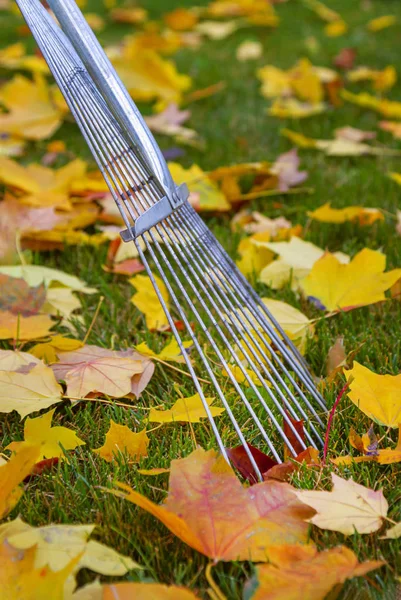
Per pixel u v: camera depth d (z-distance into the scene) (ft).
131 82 7.06
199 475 3.67
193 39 9.32
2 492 3.64
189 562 3.64
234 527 3.59
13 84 6.59
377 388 4.04
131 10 10.57
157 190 4.12
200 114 7.18
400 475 3.94
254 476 3.84
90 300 4.99
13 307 4.68
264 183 5.74
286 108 6.99
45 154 6.41
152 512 3.57
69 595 3.46
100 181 5.75
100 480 3.94
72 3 4.18
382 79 7.36
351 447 4.04
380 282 4.61
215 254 4.22
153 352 4.42
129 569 3.55
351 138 6.34
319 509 3.63
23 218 5.22
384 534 3.72
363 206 5.63
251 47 8.76
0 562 3.47
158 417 4.03
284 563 3.50
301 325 4.54
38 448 3.62
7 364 4.29
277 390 4.00
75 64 4.25
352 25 9.93
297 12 10.78
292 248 4.97
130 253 5.11
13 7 10.98
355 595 3.59
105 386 4.23
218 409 4.02
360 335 4.59
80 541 3.57
